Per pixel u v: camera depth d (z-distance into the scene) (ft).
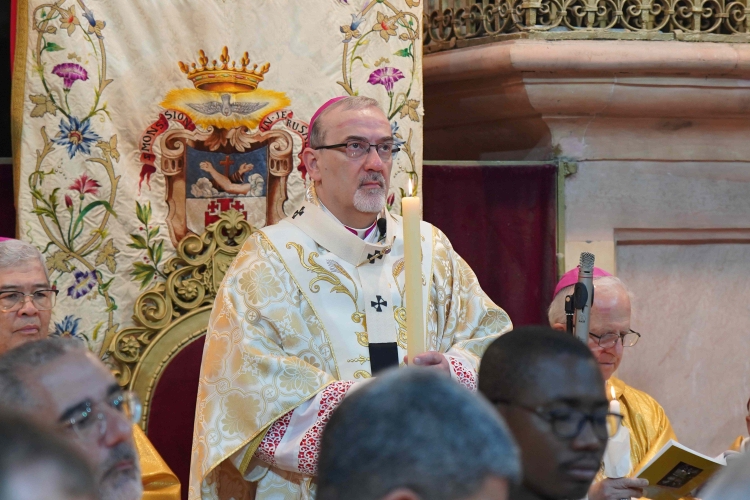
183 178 29.35
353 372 23.72
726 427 38.09
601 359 26.08
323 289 24.12
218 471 23.57
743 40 34.53
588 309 19.97
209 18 29.45
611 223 35.53
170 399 29.12
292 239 24.48
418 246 20.52
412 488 9.61
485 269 34.30
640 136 35.45
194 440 23.29
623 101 33.88
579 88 33.37
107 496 14.28
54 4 27.76
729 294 38.14
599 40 33.40
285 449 22.15
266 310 23.57
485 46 34.04
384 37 31.40
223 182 29.76
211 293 29.78
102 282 28.43
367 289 24.36
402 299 24.71
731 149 36.52
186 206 29.43
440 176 33.86
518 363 14.83
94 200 28.25
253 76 29.96
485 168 34.35
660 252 37.17
